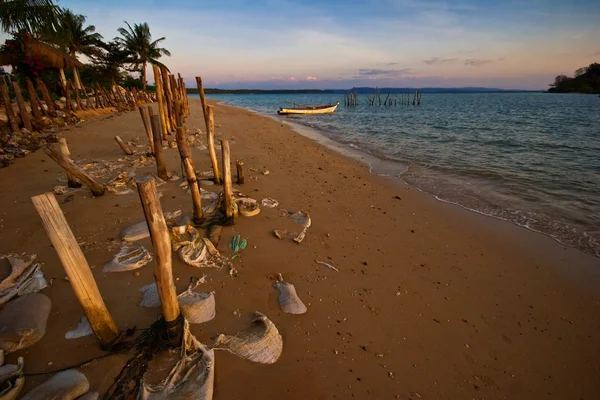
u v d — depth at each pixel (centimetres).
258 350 355
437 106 6519
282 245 579
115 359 327
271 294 450
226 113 3262
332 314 429
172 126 1502
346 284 494
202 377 311
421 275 540
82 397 289
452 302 480
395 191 964
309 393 319
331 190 919
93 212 639
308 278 496
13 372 302
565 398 347
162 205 696
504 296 503
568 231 714
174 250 517
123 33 4162
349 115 4006
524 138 1948
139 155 1079
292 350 366
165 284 316
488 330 431
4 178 797
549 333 433
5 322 347
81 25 3534
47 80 2284
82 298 304
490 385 354
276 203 758
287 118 3466
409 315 444
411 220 758
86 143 1220
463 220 770
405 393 334
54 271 455
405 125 2777
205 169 978
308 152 1466
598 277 557
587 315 469
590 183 1028
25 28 928
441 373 361
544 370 378
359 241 634
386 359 371
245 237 591
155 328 337
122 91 3152
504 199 905
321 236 633
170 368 324
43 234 545
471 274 555
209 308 404
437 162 1330
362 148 1659
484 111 4728
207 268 490
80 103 1888
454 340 409
